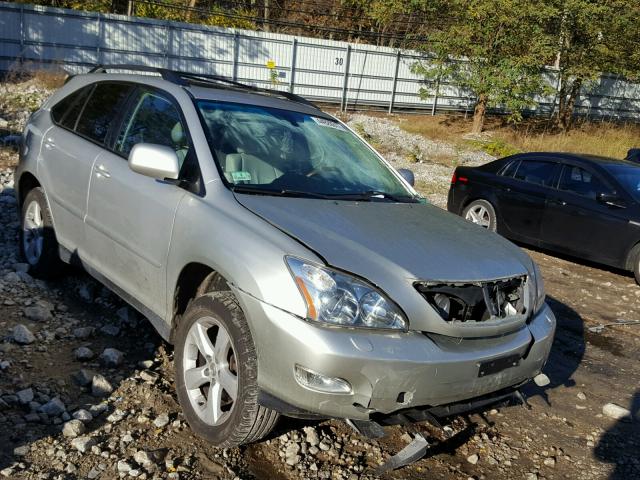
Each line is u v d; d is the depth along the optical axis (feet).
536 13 76.38
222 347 10.64
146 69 15.23
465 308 10.47
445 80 98.22
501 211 31.32
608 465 12.38
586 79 90.12
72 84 17.37
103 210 13.82
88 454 10.34
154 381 12.71
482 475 11.52
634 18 84.64
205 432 10.78
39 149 16.71
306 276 9.61
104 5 97.81
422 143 72.54
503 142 75.31
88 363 13.20
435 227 12.29
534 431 13.38
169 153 11.63
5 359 12.81
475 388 10.37
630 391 15.98
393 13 95.20
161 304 12.23
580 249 28.12
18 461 9.93
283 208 11.25
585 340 19.40
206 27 88.12
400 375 9.48
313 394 9.32
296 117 14.74
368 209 12.40
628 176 28.09
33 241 17.20
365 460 11.37
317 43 94.38
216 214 11.08
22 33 77.20
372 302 9.66
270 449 11.21
